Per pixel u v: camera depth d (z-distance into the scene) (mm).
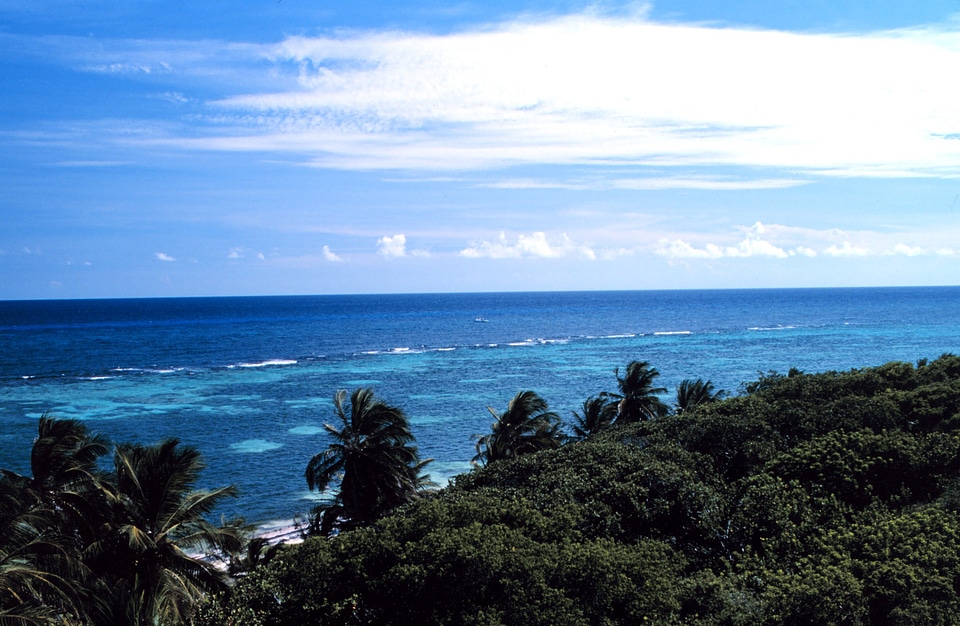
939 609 16047
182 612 21984
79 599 20453
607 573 16516
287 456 65375
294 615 15961
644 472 23047
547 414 47281
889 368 35375
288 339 189500
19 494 22922
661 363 135375
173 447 25609
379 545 17359
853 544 19312
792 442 27266
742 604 16672
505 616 15227
